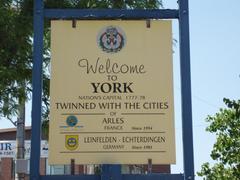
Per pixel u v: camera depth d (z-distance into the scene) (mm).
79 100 5871
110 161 5758
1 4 8742
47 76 8938
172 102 5859
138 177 5703
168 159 5758
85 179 5758
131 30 5988
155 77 5906
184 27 6035
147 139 5793
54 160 5758
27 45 8867
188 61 5953
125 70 5922
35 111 5879
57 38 5984
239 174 10031
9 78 8250
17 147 11625
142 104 5859
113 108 5848
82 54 5957
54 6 8961
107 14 6098
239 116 9406
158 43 5969
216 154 10234
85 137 5801
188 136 5797
